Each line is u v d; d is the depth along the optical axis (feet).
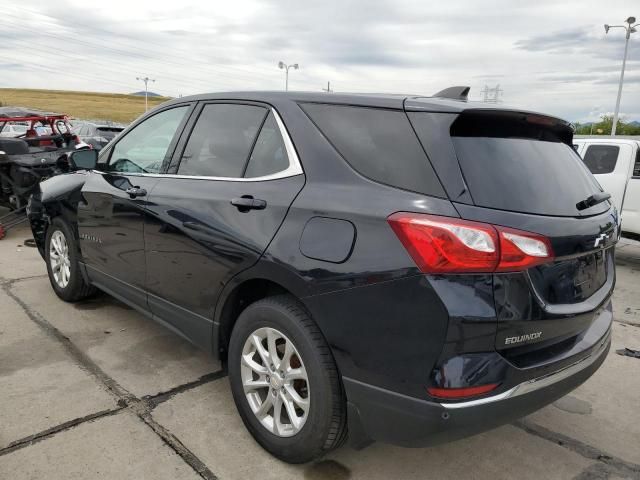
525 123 7.99
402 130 7.38
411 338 6.60
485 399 6.53
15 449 8.38
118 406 9.82
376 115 7.74
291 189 8.13
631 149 24.18
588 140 25.81
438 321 6.38
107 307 14.96
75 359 11.68
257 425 8.61
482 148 7.23
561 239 7.01
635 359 13.34
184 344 12.69
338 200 7.44
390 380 6.84
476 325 6.37
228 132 9.73
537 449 9.20
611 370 12.63
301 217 7.77
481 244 6.37
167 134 11.21
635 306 18.15
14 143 24.47
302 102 8.73
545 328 7.06
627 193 23.94
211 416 9.63
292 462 8.21
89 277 13.62
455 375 6.40
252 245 8.26
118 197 11.62
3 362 11.39
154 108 12.15
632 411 10.68
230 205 8.86
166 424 9.32
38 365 11.32
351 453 8.79
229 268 8.68
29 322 13.66
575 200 7.89
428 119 7.23
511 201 6.92
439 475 8.36
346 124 8.01
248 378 8.75
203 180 9.75
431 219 6.53
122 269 11.78
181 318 10.15
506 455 8.98
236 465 8.30
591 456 9.07
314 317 7.47
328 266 7.27
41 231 15.96
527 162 7.61
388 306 6.74
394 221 6.76
